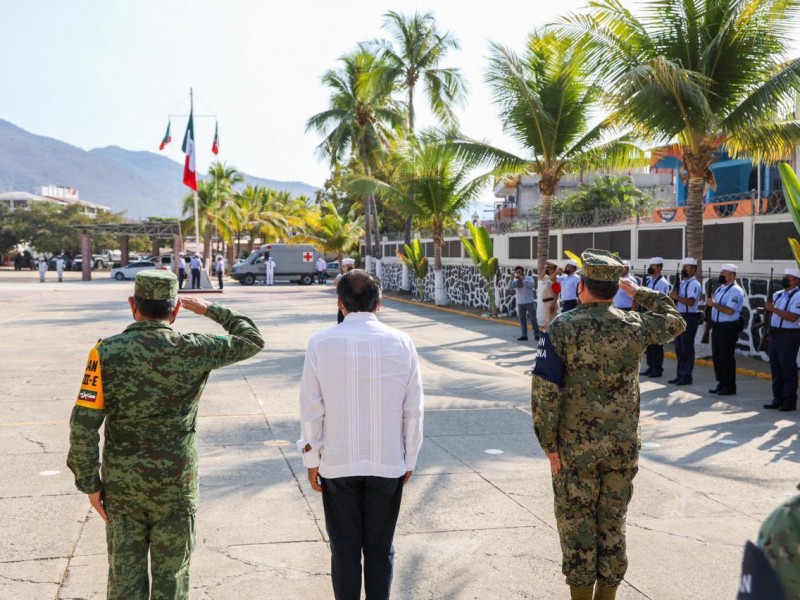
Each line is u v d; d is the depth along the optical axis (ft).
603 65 43.45
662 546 15.78
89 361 9.78
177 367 9.95
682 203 83.51
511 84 56.65
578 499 11.37
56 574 14.05
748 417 28.71
